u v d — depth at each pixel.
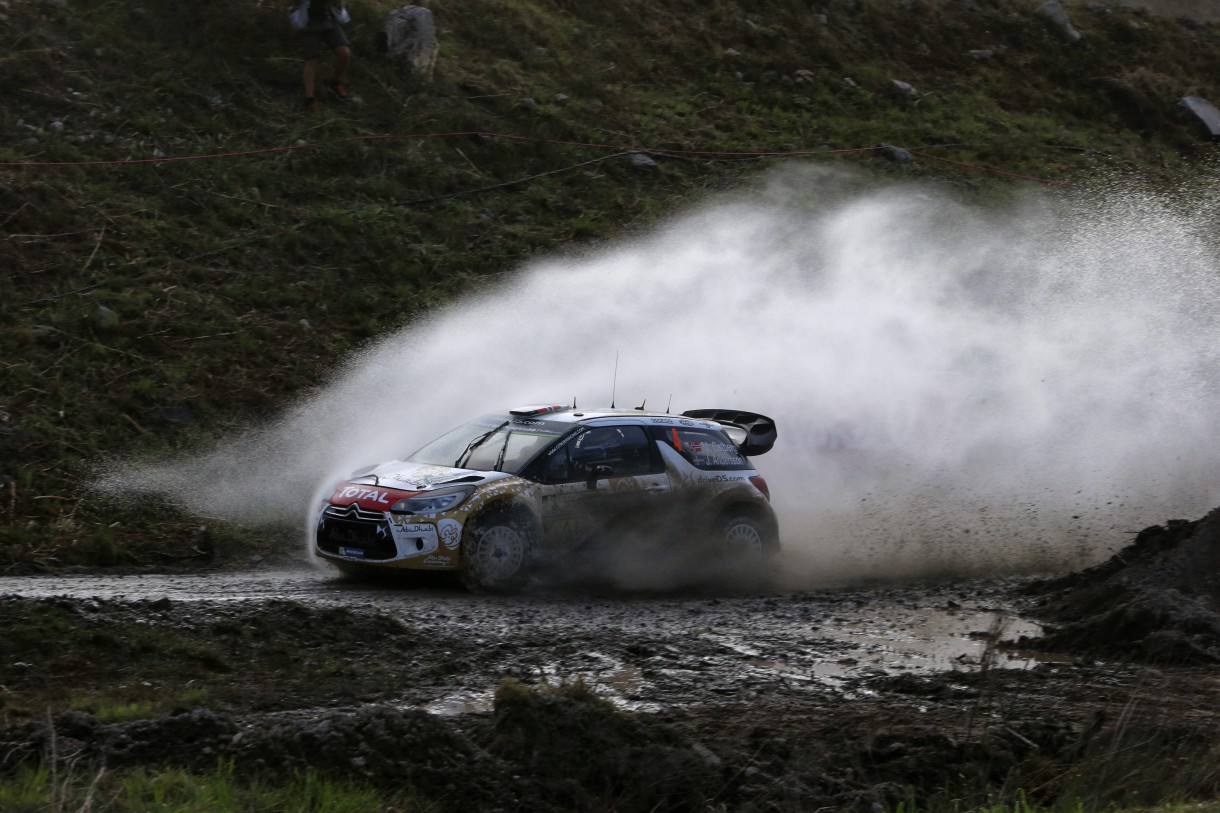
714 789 9.15
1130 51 55.09
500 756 9.23
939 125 45.69
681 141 39.53
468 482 17.30
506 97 38.03
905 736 10.38
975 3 54.84
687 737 9.95
